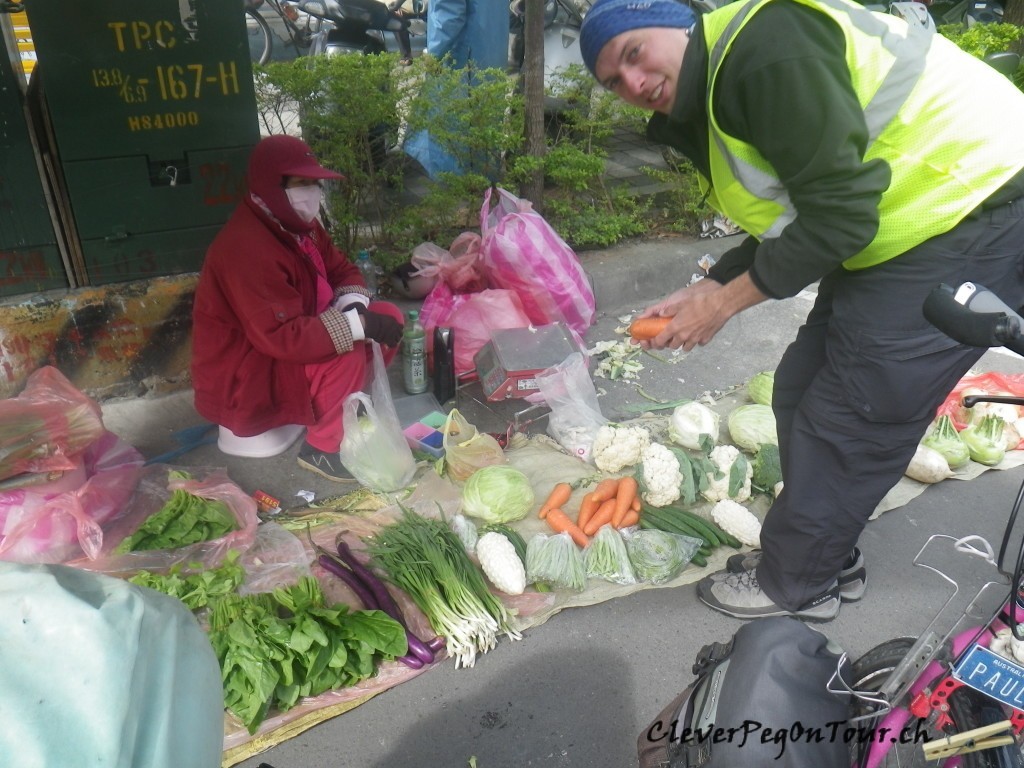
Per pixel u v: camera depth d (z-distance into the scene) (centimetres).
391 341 337
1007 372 436
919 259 206
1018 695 165
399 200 502
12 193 328
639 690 248
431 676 249
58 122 324
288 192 301
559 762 225
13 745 79
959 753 165
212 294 311
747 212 215
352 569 273
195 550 274
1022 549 162
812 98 180
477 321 403
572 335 396
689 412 357
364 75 436
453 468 329
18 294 345
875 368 217
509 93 502
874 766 185
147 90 333
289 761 221
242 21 337
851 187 185
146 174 346
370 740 228
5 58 311
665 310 249
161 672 93
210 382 324
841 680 179
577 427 354
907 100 191
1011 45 681
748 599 271
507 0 578
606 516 304
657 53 193
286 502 320
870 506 243
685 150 227
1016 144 195
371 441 315
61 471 284
